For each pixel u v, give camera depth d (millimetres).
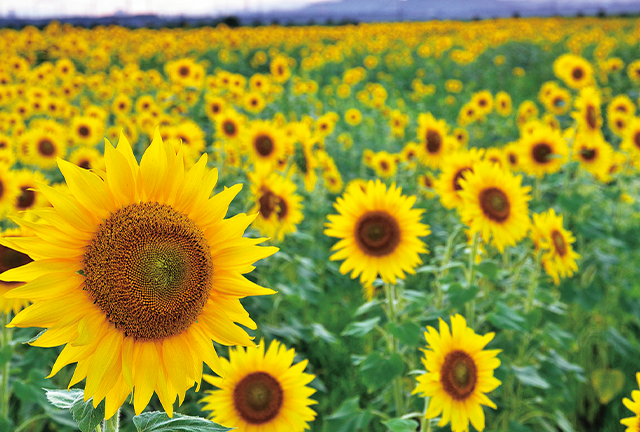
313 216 6805
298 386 3027
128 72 13859
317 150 7312
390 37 35500
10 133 9273
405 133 12820
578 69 7477
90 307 1469
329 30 37281
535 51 28844
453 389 2730
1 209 4648
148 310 1490
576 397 4613
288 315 4504
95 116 9445
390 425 2623
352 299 5973
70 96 12336
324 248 6461
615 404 4559
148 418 1631
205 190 1623
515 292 3986
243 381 2988
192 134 7145
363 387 4582
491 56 27875
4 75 11953
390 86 20250
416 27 40438
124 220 1516
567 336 3783
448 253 3922
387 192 3602
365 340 5055
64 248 1460
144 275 1490
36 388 3189
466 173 3715
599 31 31406
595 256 4984
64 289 1439
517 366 3783
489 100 11758
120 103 11008
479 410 2783
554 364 3832
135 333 1495
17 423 3928
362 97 13922
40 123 7949
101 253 1474
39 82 12469
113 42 23312
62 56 18078
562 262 3893
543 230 3838
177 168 1609
